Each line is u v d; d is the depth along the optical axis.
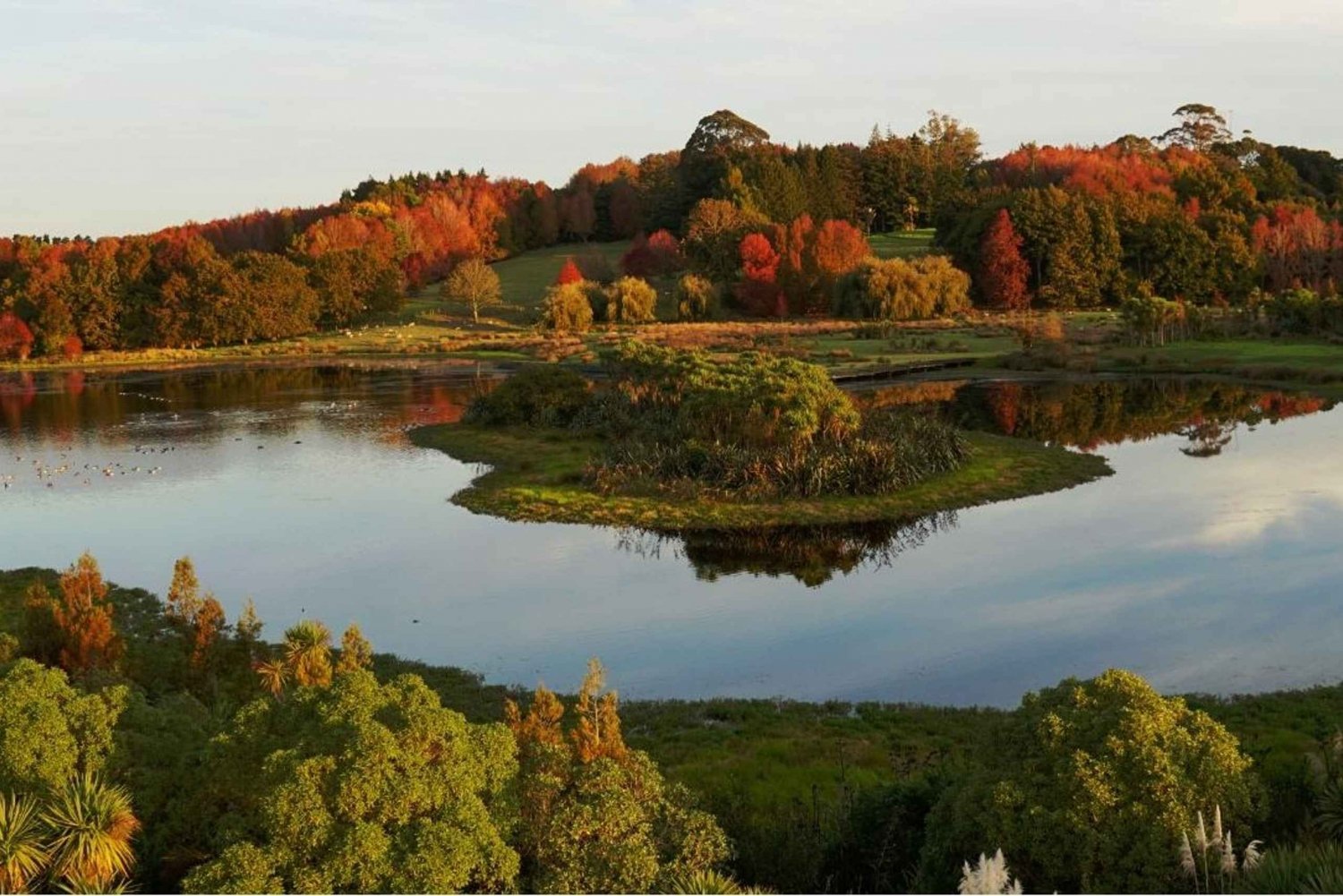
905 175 185.75
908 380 84.31
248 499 49.78
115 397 90.31
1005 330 108.81
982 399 73.00
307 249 162.75
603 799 12.77
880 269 122.38
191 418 76.00
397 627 31.52
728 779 19.14
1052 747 12.97
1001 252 128.12
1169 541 37.41
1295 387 74.38
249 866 11.31
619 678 27.16
